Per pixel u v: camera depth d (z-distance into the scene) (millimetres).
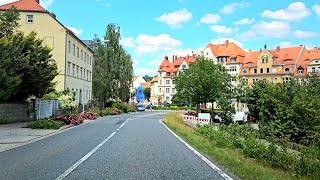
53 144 14969
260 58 86188
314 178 7758
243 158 11195
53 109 33906
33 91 28797
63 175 8094
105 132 21859
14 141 15609
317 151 9094
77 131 22609
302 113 21984
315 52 83688
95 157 11109
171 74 125125
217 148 13602
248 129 21578
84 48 60406
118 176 8023
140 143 15523
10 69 24172
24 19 46844
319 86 29156
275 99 23984
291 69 81688
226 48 97375
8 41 24500
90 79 66062
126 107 66500
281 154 10031
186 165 9727
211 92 46531
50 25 47250
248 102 36875
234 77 47875
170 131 23312
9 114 26578
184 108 93062
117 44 64688
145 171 8695
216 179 7801
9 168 9000
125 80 64562
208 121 34312
